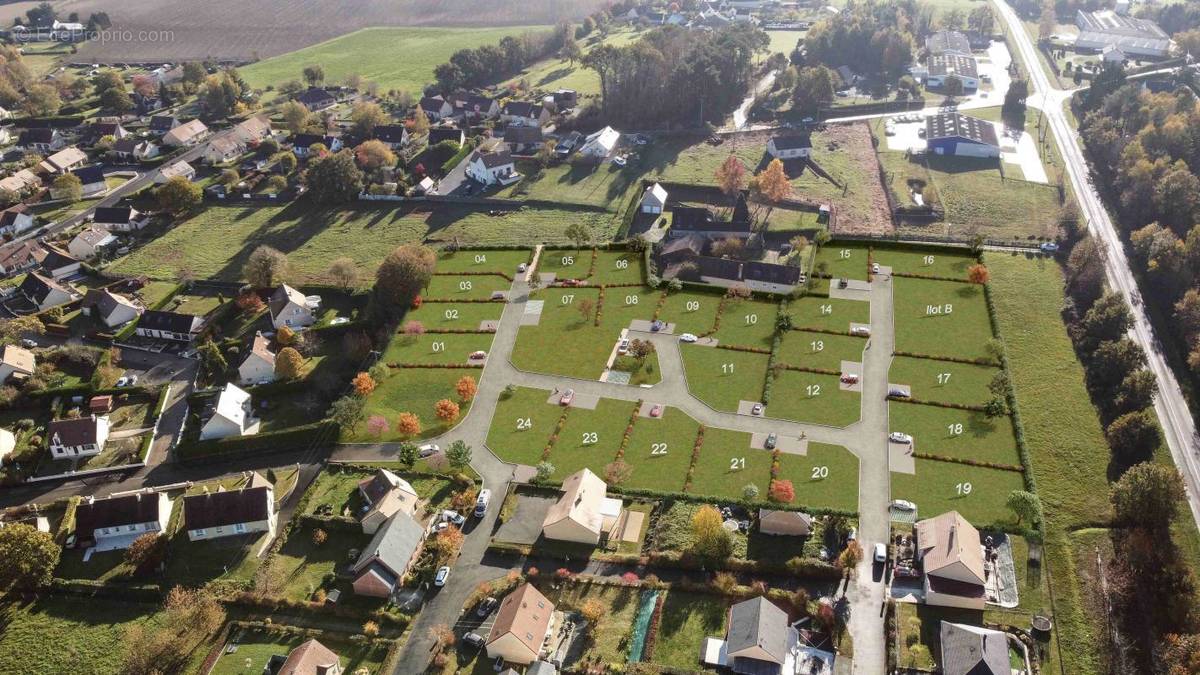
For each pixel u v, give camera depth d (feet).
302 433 445.37
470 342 515.09
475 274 586.45
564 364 489.26
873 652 317.42
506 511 390.21
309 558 374.84
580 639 328.49
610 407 453.58
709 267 591.37
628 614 337.31
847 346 486.79
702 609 337.52
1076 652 322.34
